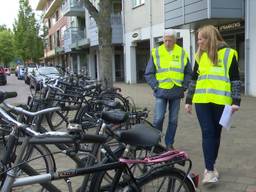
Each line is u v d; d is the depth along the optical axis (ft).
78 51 140.26
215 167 19.90
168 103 22.25
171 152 11.68
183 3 57.21
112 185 10.95
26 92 76.38
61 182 12.63
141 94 61.62
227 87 16.87
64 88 32.78
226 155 22.06
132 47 92.73
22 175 10.21
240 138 26.22
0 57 319.47
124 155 11.34
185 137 27.02
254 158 21.44
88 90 33.42
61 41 180.04
